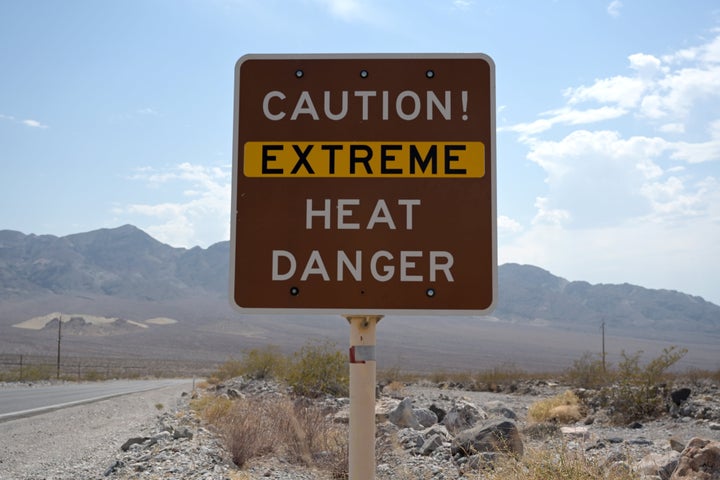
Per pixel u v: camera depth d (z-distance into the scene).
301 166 3.99
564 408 21.22
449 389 39.53
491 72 4.04
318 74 4.05
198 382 50.28
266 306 3.93
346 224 3.96
